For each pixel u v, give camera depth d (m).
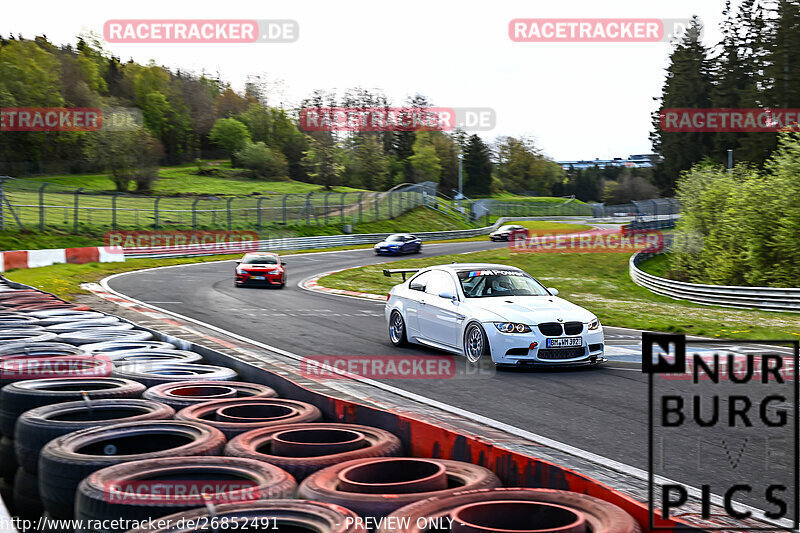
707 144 192.62
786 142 63.34
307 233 141.75
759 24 182.12
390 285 66.31
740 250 67.12
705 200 76.94
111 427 10.20
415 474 9.23
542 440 14.57
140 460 8.81
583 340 22.70
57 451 9.08
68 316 24.61
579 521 7.01
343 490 8.09
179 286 56.53
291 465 9.02
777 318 43.00
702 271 76.69
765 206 62.62
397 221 172.50
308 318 37.06
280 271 58.78
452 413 16.95
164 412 11.62
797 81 149.12
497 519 7.43
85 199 161.25
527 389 19.89
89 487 7.82
